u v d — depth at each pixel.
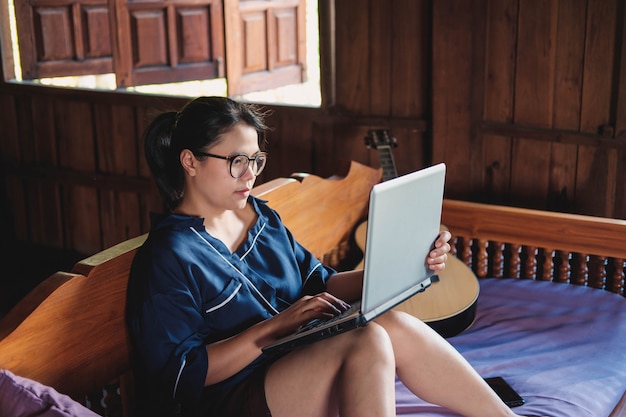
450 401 1.98
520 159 3.37
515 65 3.29
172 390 1.84
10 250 4.78
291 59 4.93
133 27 4.53
